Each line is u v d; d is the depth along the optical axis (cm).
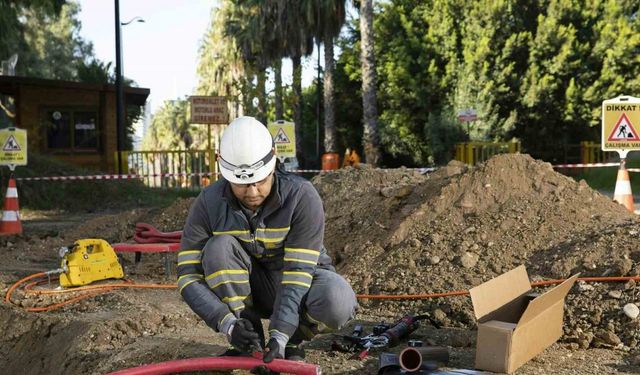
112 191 1841
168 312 569
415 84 3077
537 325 422
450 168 745
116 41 2095
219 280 375
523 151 3012
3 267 812
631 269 527
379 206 732
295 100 2970
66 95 2186
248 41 4191
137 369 383
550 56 2909
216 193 380
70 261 685
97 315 569
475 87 2912
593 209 650
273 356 354
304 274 371
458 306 532
